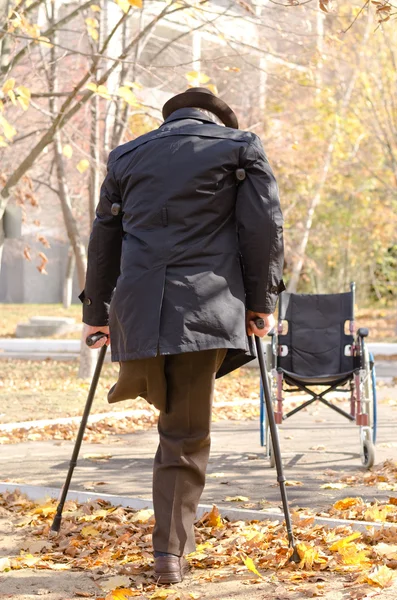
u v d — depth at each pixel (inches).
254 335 331.0
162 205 311.1
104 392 1093.8
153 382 315.3
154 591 313.0
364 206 2218.3
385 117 1827.0
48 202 2257.6
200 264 307.4
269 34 1277.1
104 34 1130.7
